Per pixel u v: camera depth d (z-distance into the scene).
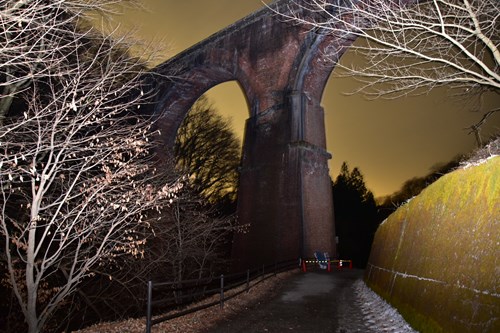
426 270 7.81
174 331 8.43
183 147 42.22
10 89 8.78
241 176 25.02
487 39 8.31
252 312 10.62
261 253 22.39
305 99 23.70
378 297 11.41
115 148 9.32
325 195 23.48
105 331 8.37
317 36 22.25
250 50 26.77
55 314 15.28
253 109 25.56
